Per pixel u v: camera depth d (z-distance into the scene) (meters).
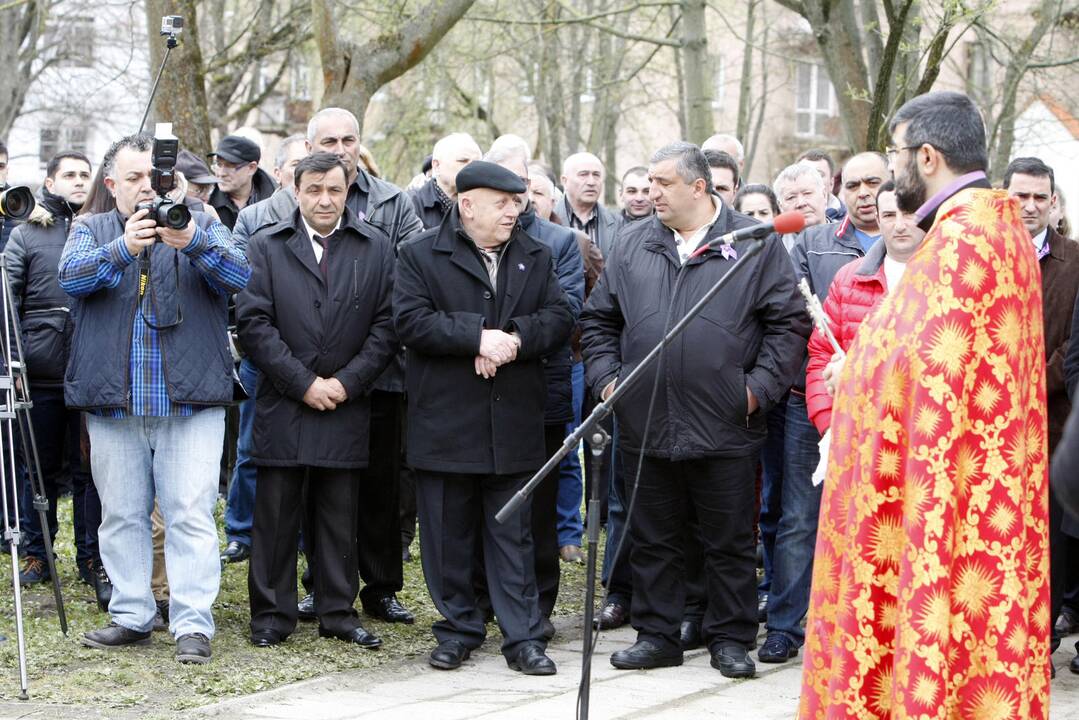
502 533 5.45
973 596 3.24
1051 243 5.60
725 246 5.22
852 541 3.38
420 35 10.07
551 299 5.51
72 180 6.72
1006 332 3.29
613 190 23.69
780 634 5.57
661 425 5.20
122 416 5.19
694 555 5.80
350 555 5.64
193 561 5.26
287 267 5.50
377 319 5.61
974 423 3.26
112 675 5.01
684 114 19.80
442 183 6.43
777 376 5.23
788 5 11.47
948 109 3.47
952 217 3.37
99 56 20.11
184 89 9.47
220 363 5.27
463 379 5.35
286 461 5.46
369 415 5.64
